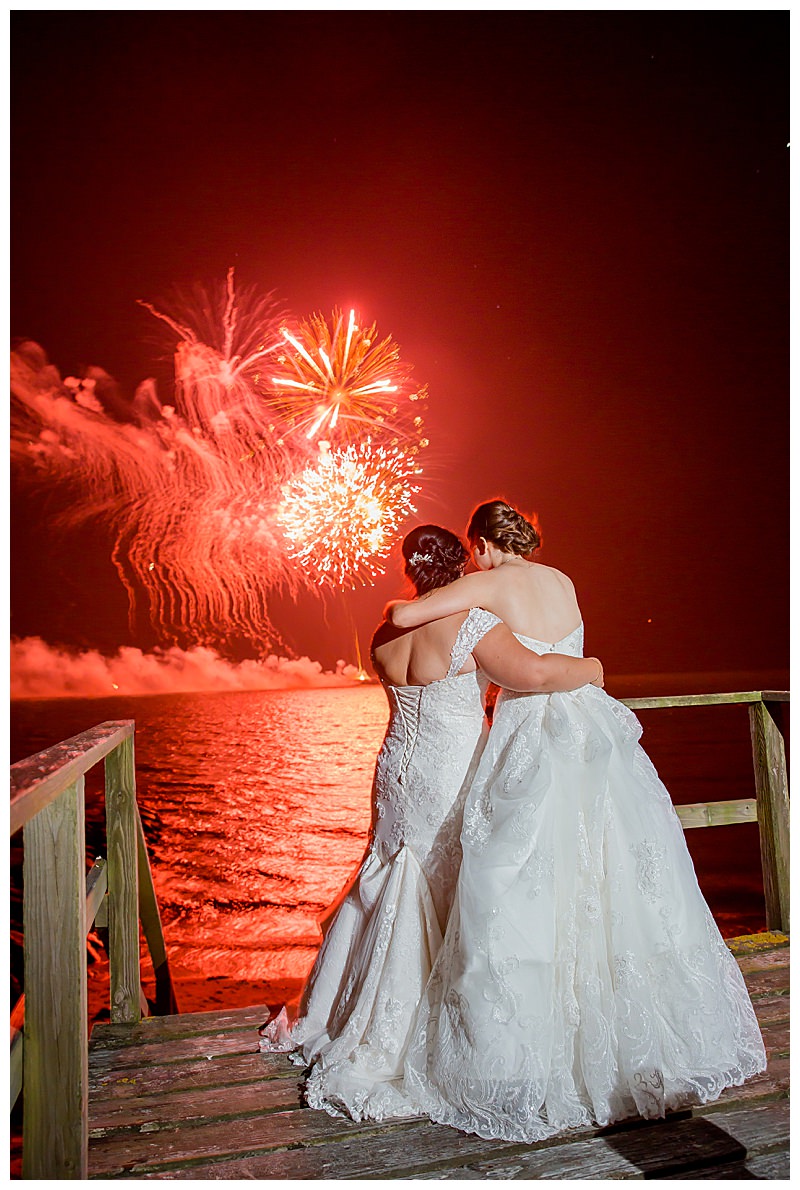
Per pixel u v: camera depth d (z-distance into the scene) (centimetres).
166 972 302
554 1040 187
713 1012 195
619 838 196
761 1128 184
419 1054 196
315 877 977
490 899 188
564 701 206
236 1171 172
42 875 154
